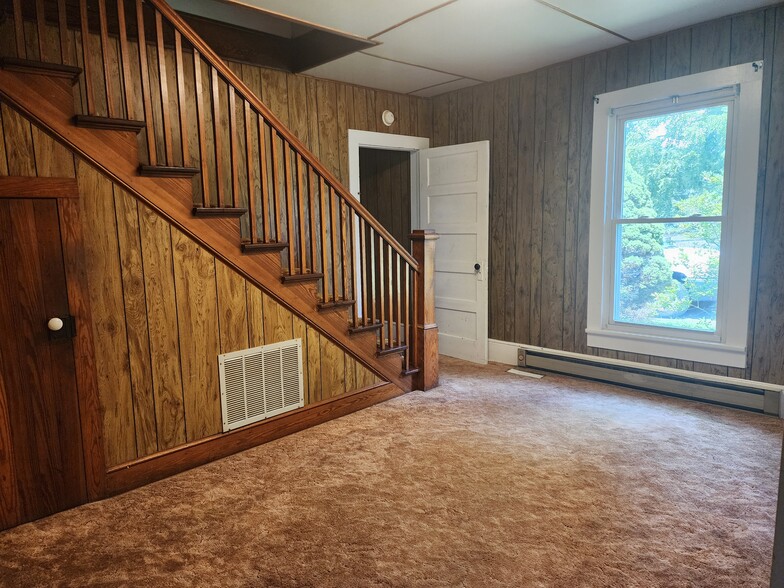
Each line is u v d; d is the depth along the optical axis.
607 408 3.44
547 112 4.09
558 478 2.49
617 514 2.17
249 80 3.85
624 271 3.83
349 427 3.17
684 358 3.52
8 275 2.04
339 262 4.59
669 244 3.57
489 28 3.25
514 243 4.44
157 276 2.47
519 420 3.25
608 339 3.89
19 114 2.04
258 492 2.39
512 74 4.25
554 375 4.24
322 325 3.21
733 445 2.82
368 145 4.66
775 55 2.99
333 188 3.21
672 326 3.61
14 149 2.04
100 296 2.29
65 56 2.24
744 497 2.29
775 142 3.03
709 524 2.09
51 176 2.12
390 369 3.67
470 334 4.73
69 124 2.15
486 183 4.44
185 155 2.52
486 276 4.54
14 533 2.08
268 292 2.90
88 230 2.24
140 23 2.32
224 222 2.68
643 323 3.77
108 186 2.29
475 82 4.48
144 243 2.41
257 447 2.89
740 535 2.02
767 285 3.14
